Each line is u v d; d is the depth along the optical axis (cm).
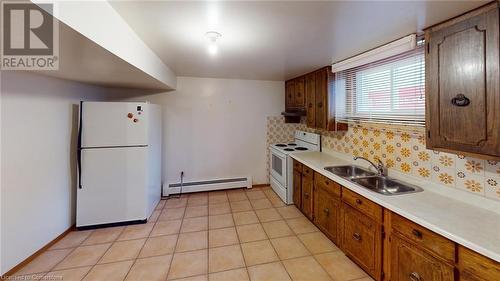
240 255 222
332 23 161
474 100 128
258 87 420
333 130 295
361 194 191
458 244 121
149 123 293
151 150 305
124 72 213
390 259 167
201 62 283
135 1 132
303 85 361
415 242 145
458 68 138
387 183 221
